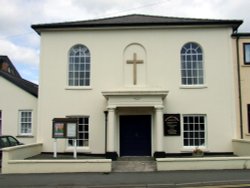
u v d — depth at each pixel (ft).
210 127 58.59
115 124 57.88
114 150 55.83
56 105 60.18
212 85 59.41
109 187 36.99
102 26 60.29
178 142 58.13
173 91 59.31
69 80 61.26
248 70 59.62
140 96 55.06
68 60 61.46
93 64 60.54
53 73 60.95
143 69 60.08
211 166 46.96
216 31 60.49
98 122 59.41
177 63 59.88
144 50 60.49
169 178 40.78
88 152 58.70
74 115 59.82
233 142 57.72
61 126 52.60
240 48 60.13
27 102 67.72
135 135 59.36
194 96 59.21
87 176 43.39
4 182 39.86
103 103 59.72
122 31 60.90
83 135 59.93
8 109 67.97
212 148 58.18
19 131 67.36
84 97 60.03
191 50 60.80
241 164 47.16
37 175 44.70
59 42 61.52
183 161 47.01
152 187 36.99
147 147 59.11
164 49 60.23
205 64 59.82
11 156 47.85
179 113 58.85
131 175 43.68
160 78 59.72
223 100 59.11
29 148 54.49
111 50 60.64
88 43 61.05
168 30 60.64
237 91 59.26
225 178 40.01
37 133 59.82
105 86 60.03
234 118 58.59
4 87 68.59
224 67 59.72
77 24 60.49
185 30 60.54
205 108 58.95
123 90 54.90
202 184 37.27
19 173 46.55
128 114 58.90
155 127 57.26
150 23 59.72
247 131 58.39
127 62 60.23
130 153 59.06
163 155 54.13
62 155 58.18
